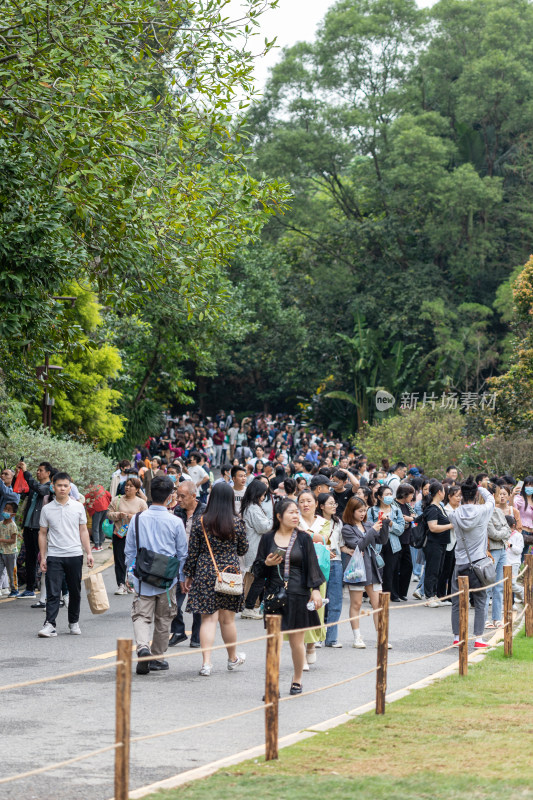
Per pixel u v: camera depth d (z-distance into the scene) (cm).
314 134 5484
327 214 5609
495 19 5534
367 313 5538
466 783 627
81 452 2605
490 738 773
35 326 1495
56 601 1305
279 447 4609
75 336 1666
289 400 6681
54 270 1459
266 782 630
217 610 1062
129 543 1098
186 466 2375
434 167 5231
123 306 1641
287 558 973
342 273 5675
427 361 5366
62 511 1316
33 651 1187
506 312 5066
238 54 1449
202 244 1433
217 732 809
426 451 3164
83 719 849
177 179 1410
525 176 5609
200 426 5231
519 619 1535
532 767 677
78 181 1360
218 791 606
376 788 612
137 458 3183
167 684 1013
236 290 4041
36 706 902
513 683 1016
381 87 5716
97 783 658
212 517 1050
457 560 1291
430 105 6044
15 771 686
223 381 6631
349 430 5438
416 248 5741
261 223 1506
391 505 1591
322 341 5606
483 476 1741
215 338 3822
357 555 1262
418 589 1806
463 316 5319
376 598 1277
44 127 1309
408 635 1384
